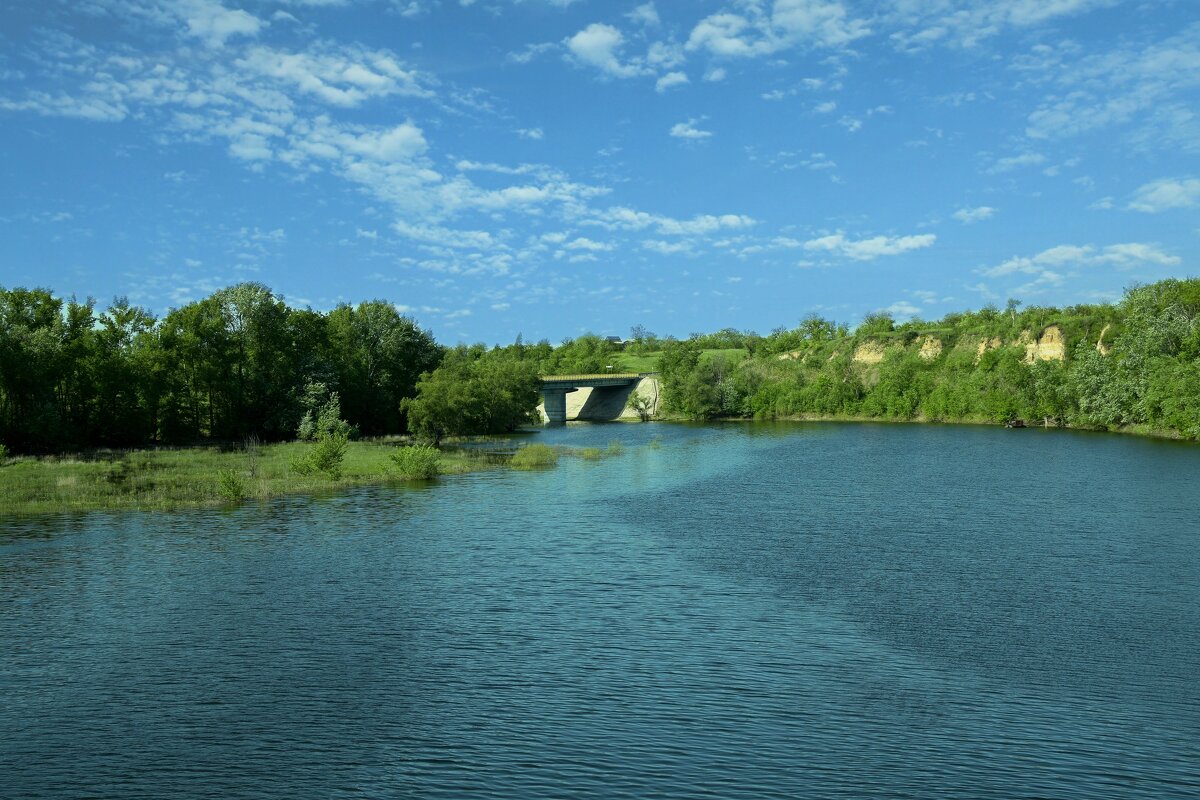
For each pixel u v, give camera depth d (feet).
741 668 81.56
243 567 123.03
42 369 289.94
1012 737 66.28
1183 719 69.62
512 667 82.02
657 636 91.40
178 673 80.59
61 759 63.52
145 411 333.21
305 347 397.60
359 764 62.34
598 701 73.61
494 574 118.93
